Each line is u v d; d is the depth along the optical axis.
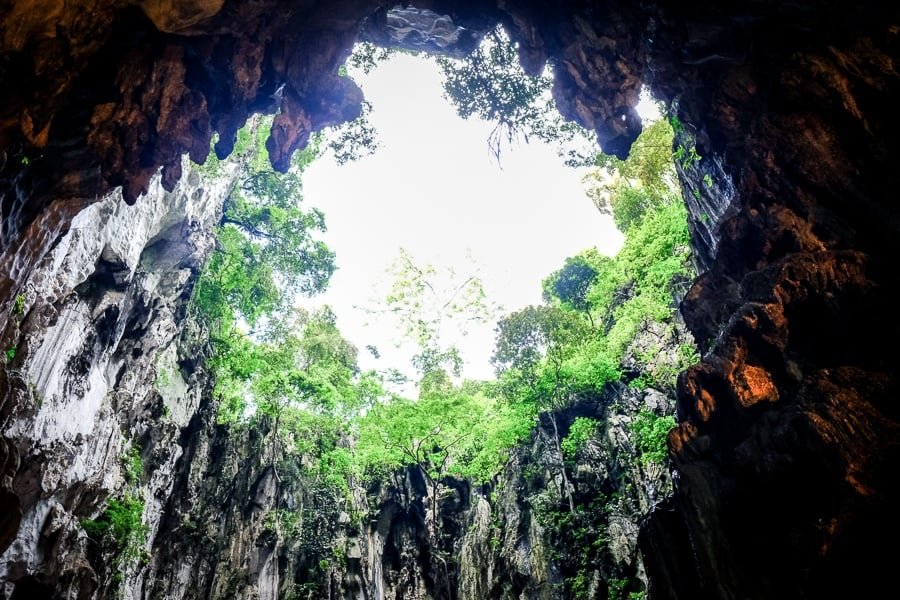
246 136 43.09
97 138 17.08
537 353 40.06
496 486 45.22
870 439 12.23
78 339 25.62
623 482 35.50
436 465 42.97
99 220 26.09
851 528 11.59
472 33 23.11
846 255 14.55
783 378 15.11
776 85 17.08
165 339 34.81
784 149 16.56
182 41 17.34
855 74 15.37
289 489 45.84
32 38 14.09
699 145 21.56
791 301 15.23
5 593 20.38
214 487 40.78
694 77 19.95
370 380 52.34
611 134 21.41
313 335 58.19
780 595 12.83
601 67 20.23
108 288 28.41
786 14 16.33
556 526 37.41
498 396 45.69
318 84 19.88
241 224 45.41
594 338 42.38
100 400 28.22
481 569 41.97
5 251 17.30
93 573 24.62
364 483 53.03
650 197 47.41
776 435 13.80
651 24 19.31
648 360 37.62
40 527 22.33
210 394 42.09
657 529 18.69
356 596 44.09
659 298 39.22
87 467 26.30
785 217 16.48
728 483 15.20
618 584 32.28
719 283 19.22
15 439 20.44
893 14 14.62
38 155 16.06
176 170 19.03
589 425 37.91
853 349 13.98
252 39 18.06
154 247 35.69
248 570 39.25
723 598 14.38
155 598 34.16
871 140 14.96
